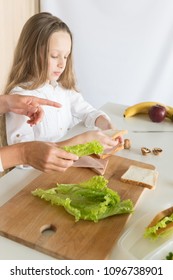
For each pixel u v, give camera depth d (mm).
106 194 767
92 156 969
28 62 1236
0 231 687
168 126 1271
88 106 1411
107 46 2021
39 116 1016
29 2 1899
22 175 919
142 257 651
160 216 697
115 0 1896
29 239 667
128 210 752
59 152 772
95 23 1984
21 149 796
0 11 1649
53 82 1337
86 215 721
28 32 1210
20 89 1227
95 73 2105
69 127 1398
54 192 797
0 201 806
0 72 1733
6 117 1161
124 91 2098
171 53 1952
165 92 2055
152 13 1886
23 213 740
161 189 876
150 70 2018
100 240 675
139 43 1969
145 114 1371
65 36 1193
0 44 1698
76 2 1957
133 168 934
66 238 676
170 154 1065
